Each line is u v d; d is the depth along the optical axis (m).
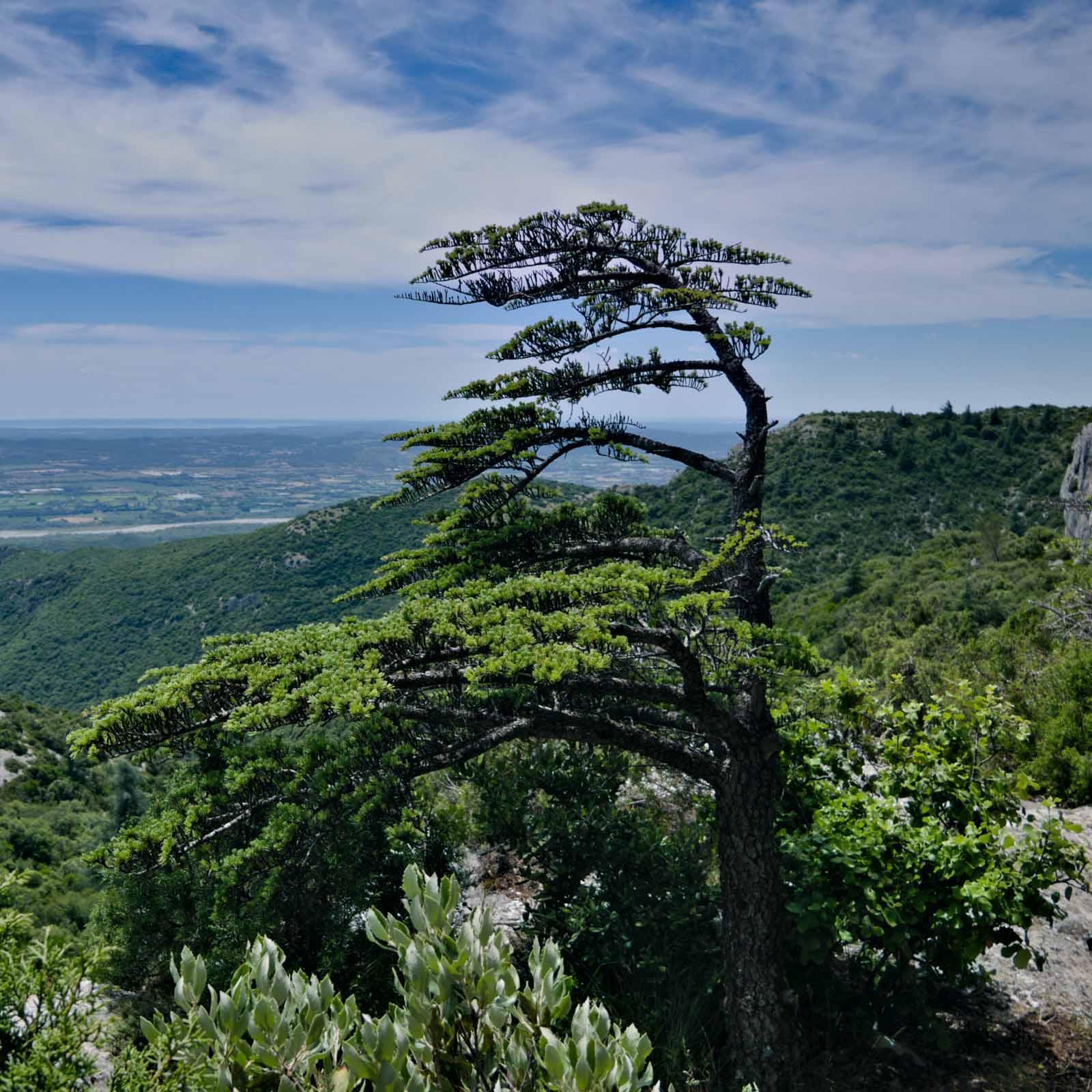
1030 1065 4.31
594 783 5.42
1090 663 9.37
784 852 4.66
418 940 1.88
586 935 4.75
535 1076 1.79
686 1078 4.15
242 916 3.67
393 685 4.46
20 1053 1.57
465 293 5.86
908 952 4.49
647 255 6.10
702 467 5.66
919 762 5.07
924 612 24.53
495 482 5.94
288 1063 1.68
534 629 4.28
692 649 4.63
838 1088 4.11
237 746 4.37
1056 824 4.37
